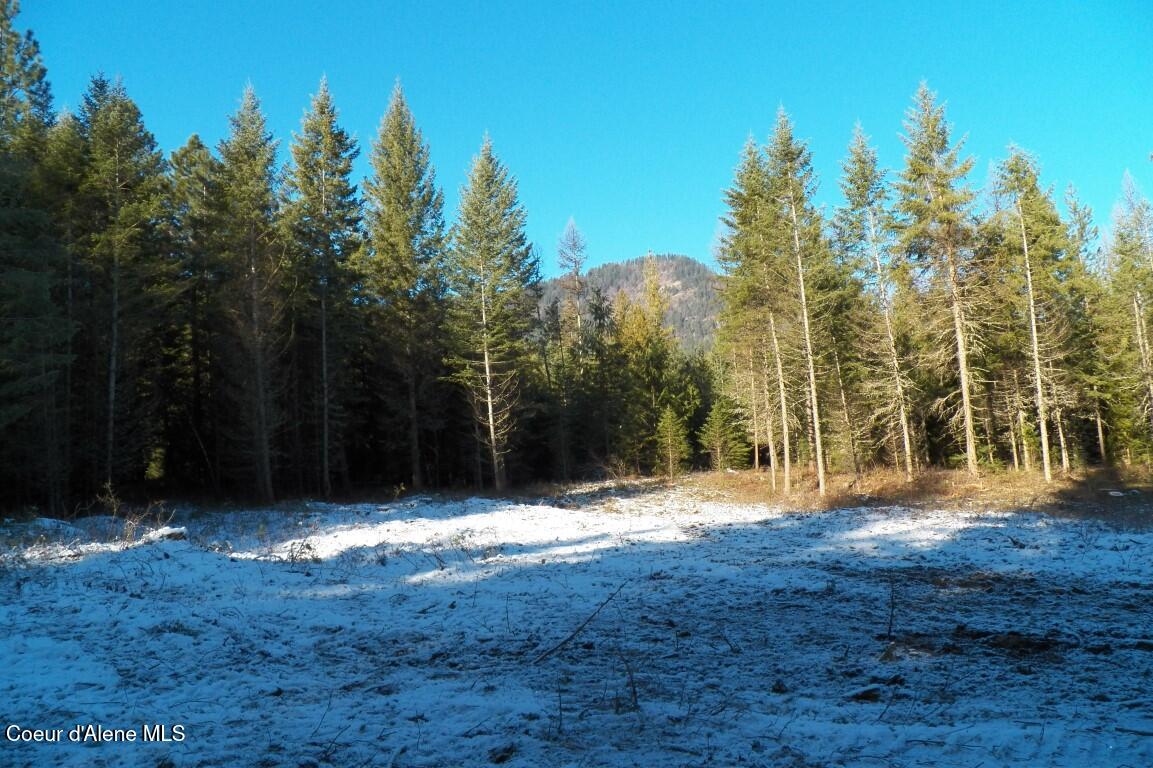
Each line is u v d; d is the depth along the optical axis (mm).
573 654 6688
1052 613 7898
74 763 4191
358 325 32094
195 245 28375
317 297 30078
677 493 32031
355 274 31109
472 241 32812
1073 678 5688
